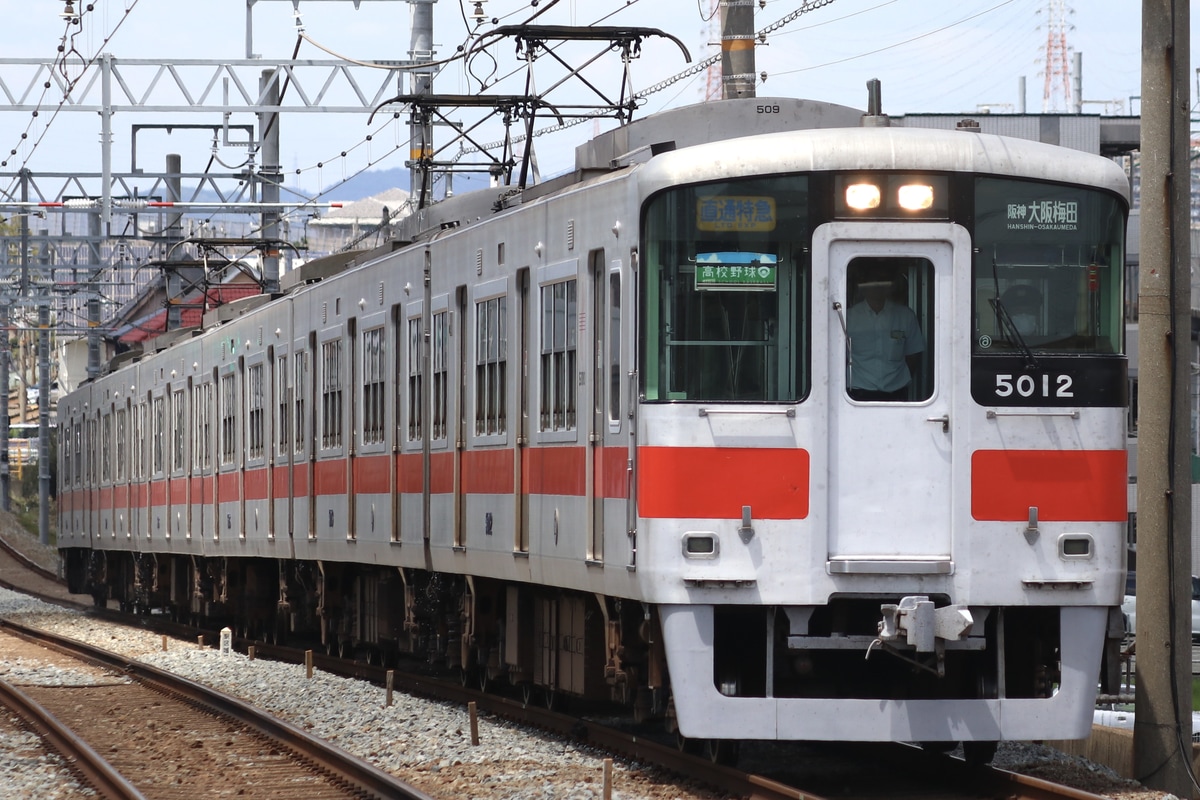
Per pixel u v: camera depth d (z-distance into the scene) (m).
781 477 30.97
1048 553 31.30
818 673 32.88
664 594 31.02
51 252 144.00
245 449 70.69
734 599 30.89
